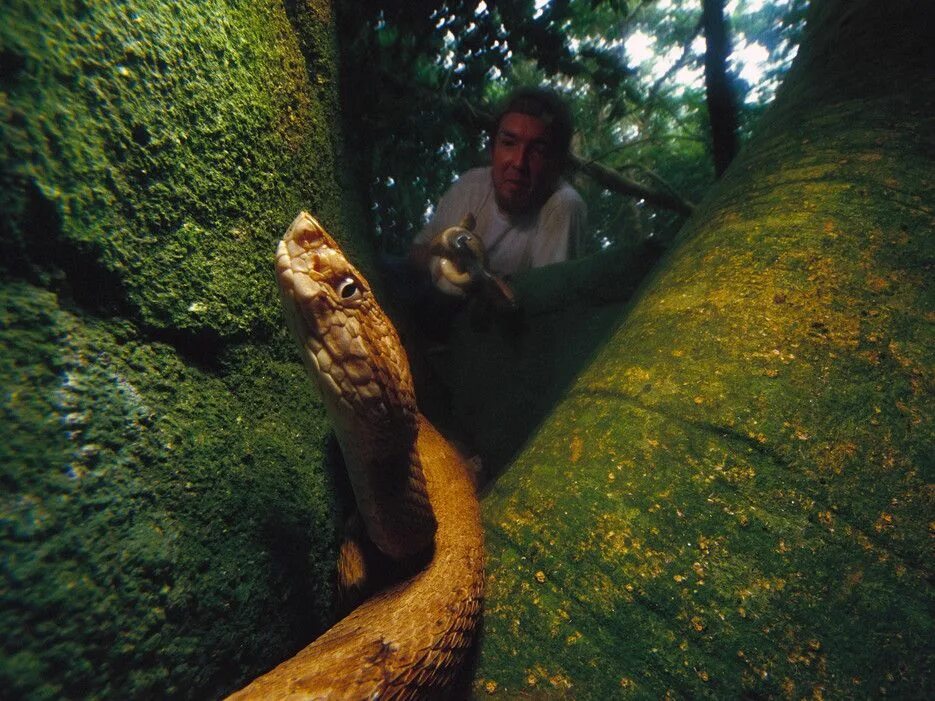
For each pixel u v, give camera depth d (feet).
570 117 3.55
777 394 1.15
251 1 1.41
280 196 1.44
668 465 1.16
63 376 0.83
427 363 2.80
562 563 1.15
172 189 1.06
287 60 1.58
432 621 1.05
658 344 1.36
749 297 1.31
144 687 0.83
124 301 0.97
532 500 1.28
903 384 1.11
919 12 1.69
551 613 1.12
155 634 0.86
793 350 1.20
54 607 0.73
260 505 1.13
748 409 1.15
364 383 1.13
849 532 1.02
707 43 3.98
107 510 0.83
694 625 1.02
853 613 0.97
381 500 1.23
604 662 1.05
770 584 1.01
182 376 1.06
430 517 1.32
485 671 1.11
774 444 1.11
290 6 1.79
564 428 1.39
